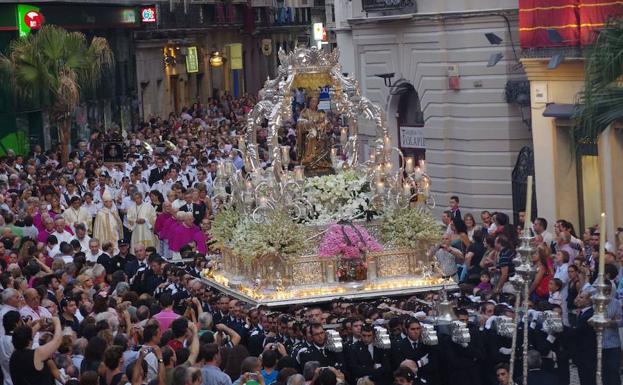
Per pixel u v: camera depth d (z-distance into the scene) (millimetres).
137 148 43375
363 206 23844
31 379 16500
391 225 23688
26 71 42125
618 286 22094
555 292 21797
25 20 45344
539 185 32438
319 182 23953
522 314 19469
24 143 45781
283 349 18562
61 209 31328
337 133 31938
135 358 17109
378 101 41281
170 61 62062
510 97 36281
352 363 19109
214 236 24922
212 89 69812
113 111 54969
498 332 19328
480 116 37219
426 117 38719
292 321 19922
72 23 50375
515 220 35375
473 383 19344
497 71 36719
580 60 30672
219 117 61094
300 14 85438
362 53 41781
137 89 58062
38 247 25234
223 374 17016
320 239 23359
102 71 52500
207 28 66938
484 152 37250
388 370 19188
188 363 16453
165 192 36500
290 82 24391
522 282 14914
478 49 37000
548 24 31219
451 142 38219
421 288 23422
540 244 23375
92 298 22359
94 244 27062
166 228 30453
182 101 64688
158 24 60000
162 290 24000
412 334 19266
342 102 24859
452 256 25812
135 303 21750
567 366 19625
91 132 51969
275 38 81562
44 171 36656
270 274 23125
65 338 17906
